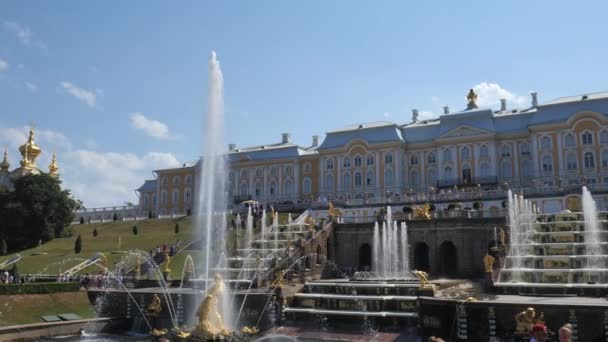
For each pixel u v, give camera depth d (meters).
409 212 62.44
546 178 80.38
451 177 88.19
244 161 109.62
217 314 24.30
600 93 82.06
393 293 35.62
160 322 38.78
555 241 43.78
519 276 38.19
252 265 48.38
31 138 102.88
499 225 48.16
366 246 54.44
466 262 48.84
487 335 27.86
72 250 70.69
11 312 38.09
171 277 49.66
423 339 30.22
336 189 96.62
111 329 39.31
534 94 92.44
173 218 86.69
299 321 35.19
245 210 83.56
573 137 79.31
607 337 25.64
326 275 51.12
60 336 36.91
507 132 85.69
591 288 32.75
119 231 82.25
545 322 26.89
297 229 63.06
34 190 80.31
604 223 44.59
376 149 93.75
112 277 48.97
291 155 105.12
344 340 31.08
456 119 89.75
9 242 79.81
